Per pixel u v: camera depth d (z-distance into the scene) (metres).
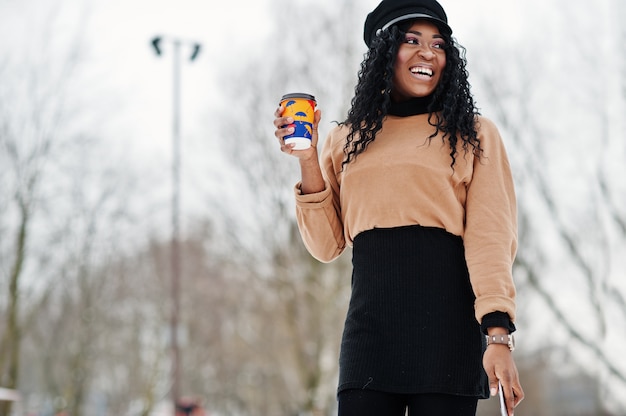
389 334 2.40
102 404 39.03
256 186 25.31
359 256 2.53
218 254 26.89
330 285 24.78
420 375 2.36
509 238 2.45
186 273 33.34
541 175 19.83
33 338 31.20
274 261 25.00
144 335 37.25
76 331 29.42
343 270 24.69
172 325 22.31
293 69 24.89
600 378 21.92
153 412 36.44
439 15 2.72
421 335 2.39
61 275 24.56
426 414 2.36
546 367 35.38
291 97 2.65
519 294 24.42
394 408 2.41
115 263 30.42
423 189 2.48
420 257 2.44
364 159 2.58
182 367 36.59
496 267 2.38
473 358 2.40
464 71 2.66
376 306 2.44
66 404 28.72
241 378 38.19
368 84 2.66
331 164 2.79
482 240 2.43
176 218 22.61
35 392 40.25
